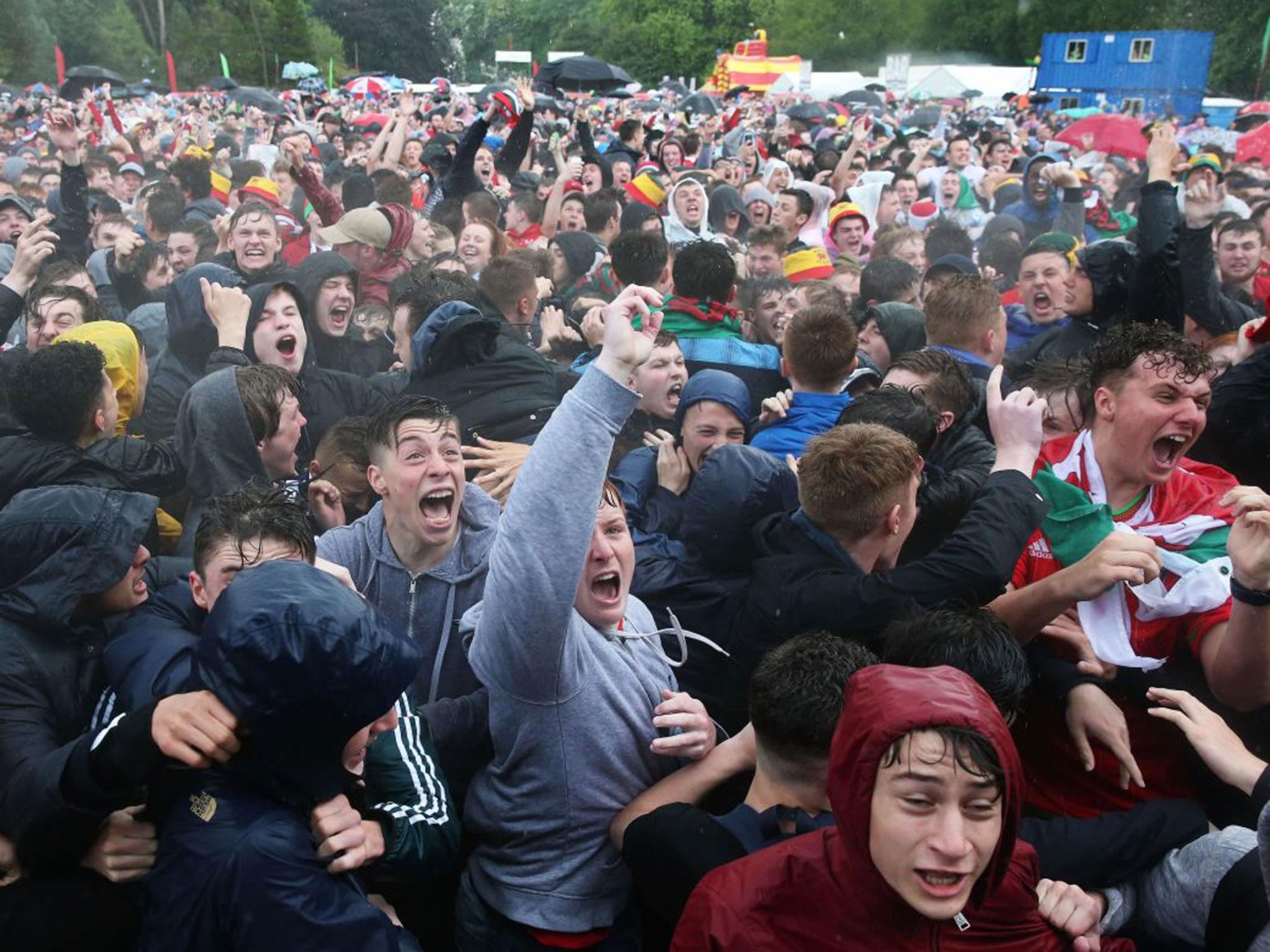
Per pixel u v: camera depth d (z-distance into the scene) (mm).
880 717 1684
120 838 2160
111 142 12727
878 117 23844
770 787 2277
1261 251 6359
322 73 58531
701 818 2275
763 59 40469
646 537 3316
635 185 9383
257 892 1934
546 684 2391
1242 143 13422
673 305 4652
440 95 32844
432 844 2232
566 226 8781
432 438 2881
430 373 3838
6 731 2359
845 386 4031
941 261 6078
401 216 6348
